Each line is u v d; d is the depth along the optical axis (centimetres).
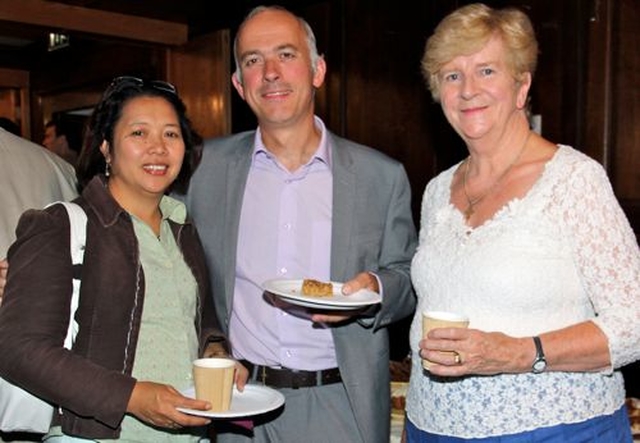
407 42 346
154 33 462
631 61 271
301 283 192
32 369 150
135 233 170
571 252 153
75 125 585
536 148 165
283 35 199
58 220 161
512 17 162
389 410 212
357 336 204
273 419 204
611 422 158
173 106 179
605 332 146
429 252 172
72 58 563
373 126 366
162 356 167
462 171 180
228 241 204
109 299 161
